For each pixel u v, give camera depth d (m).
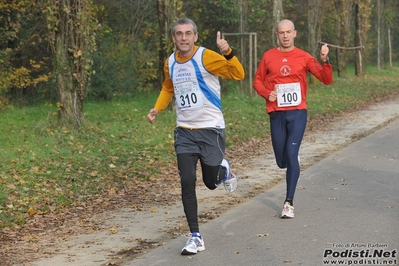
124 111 31.03
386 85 50.16
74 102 24.23
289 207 11.88
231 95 36.53
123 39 40.31
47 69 36.81
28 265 9.80
